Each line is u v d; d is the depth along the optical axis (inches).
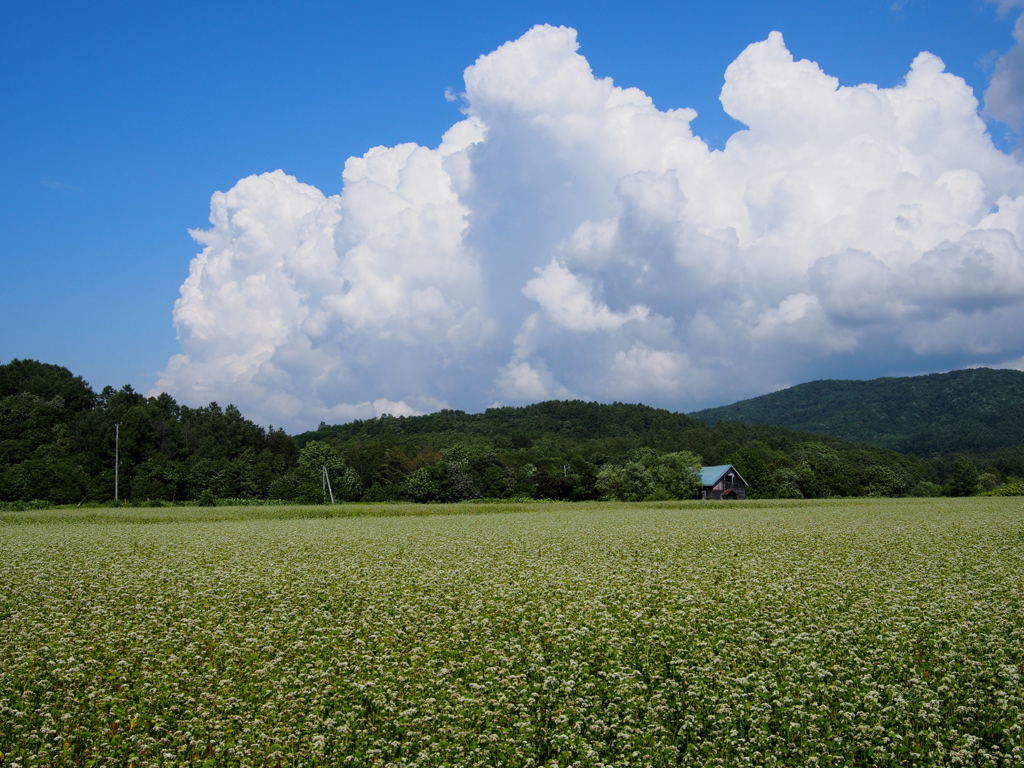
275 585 816.9
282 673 498.9
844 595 711.7
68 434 3993.6
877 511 2012.8
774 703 433.1
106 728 416.5
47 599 746.8
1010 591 706.8
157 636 600.7
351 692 463.2
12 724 418.9
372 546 1208.2
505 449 5753.0
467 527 1619.1
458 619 637.3
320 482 3860.7
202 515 2178.9
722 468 4436.5
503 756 377.7
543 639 578.2
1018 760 365.7
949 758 371.9
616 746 392.8
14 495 3223.4
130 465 3858.3
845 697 446.3
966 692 448.1
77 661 527.5
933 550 1035.3
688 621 605.9
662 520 1774.1
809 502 2743.6
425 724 415.8
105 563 1019.3
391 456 4510.3
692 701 443.8
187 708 440.8
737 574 840.3
